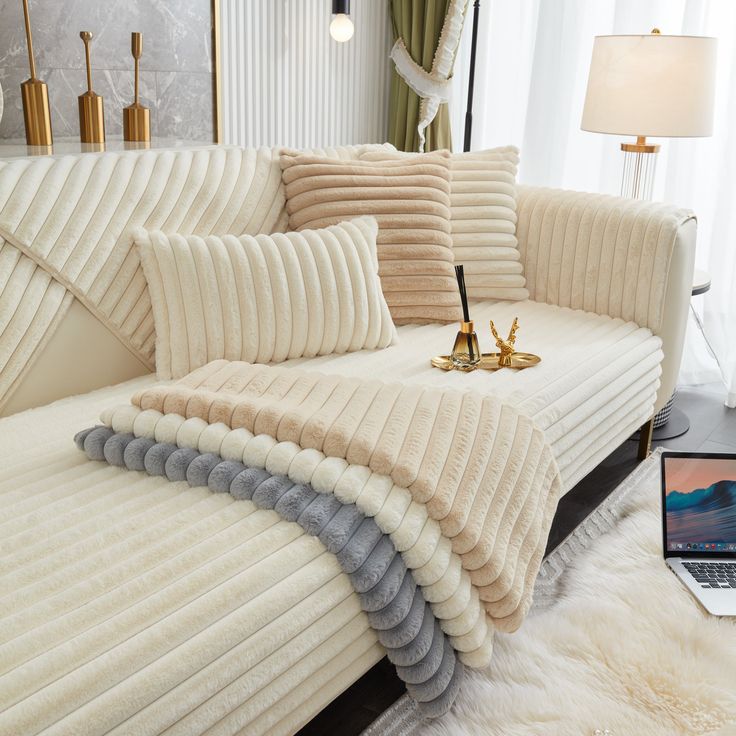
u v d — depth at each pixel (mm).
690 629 1502
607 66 2379
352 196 2086
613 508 2014
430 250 2105
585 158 3162
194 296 1760
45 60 2344
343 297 1887
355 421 1345
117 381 1810
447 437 1359
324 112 3254
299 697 1098
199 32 2725
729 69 2799
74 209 1700
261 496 1209
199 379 1499
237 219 1978
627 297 2203
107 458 1349
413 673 1212
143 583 1023
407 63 3234
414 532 1215
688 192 2908
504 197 2352
